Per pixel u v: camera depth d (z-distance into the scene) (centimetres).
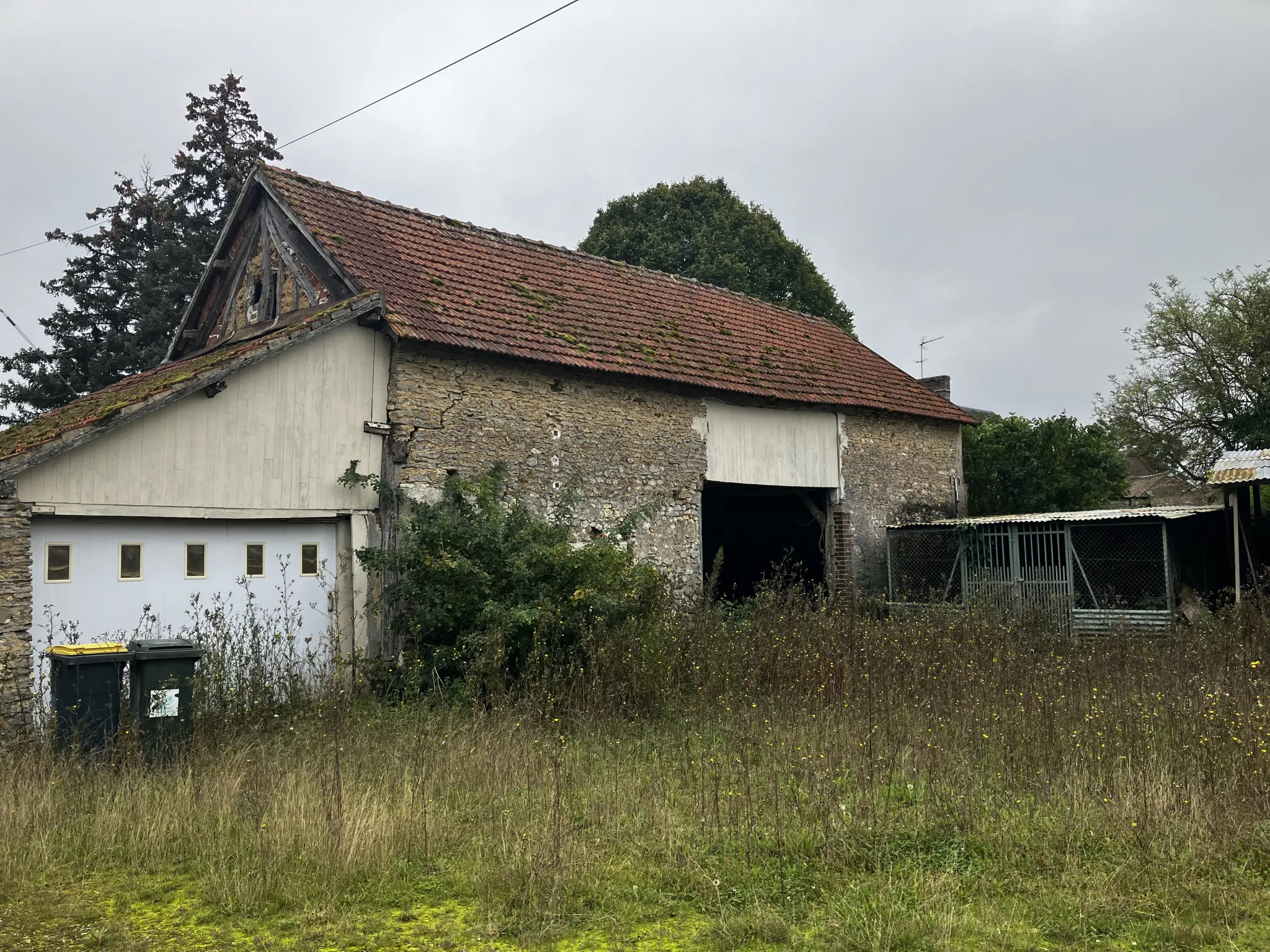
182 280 2320
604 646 984
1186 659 1007
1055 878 503
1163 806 558
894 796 635
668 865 528
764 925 448
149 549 951
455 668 1002
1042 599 1564
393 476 1131
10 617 833
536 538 1077
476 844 561
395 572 1063
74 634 893
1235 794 590
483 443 1206
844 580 1675
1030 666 967
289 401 1055
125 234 2458
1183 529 1591
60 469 880
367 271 1225
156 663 766
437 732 828
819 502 1731
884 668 969
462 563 997
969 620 1235
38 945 454
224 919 483
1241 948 421
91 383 2358
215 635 941
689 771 693
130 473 928
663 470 1415
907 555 1719
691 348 1552
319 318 1066
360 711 918
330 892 502
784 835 558
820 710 848
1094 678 921
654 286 1752
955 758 682
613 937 453
